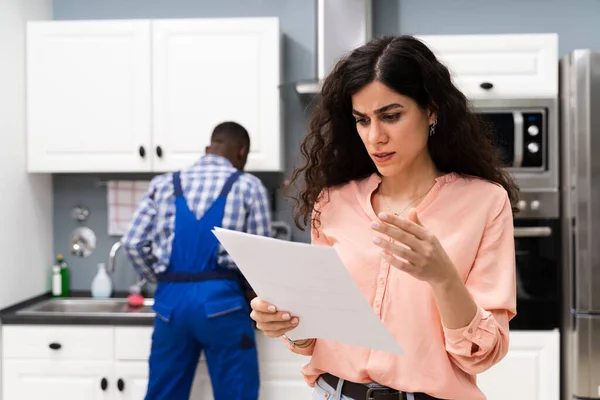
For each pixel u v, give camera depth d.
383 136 1.26
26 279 3.08
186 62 3.00
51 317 2.77
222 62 2.99
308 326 1.22
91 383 2.77
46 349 2.77
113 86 3.03
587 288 2.67
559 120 2.89
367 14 3.07
